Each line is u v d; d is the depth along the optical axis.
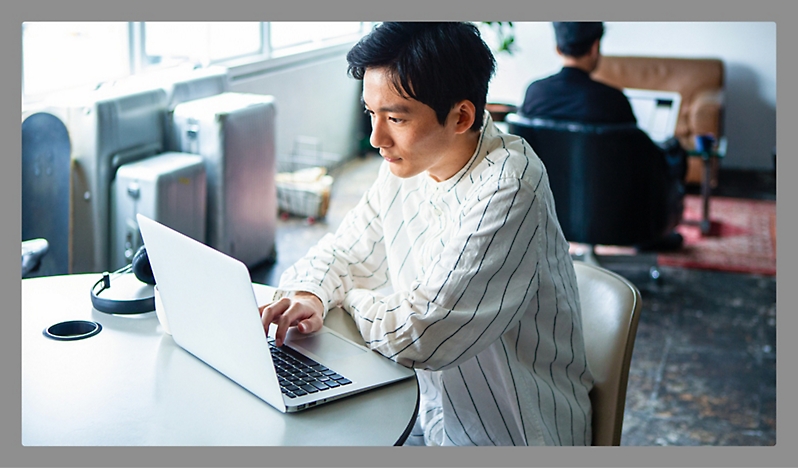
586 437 1.43
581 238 3.77
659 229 3.75
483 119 1.34
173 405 1.13
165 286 1.27
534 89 3.67
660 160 3.61
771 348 3.21
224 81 3.92
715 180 5.60
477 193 1.28
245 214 3.70
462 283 1.23
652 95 4.63
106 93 3.26
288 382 1.18
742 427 2.59
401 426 1.08
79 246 3.19
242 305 1.08
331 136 6.01
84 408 1.11
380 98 1.20
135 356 1.29
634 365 3.04
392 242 1.53
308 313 1.38
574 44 3.49
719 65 5.96
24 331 1.37
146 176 3.14
